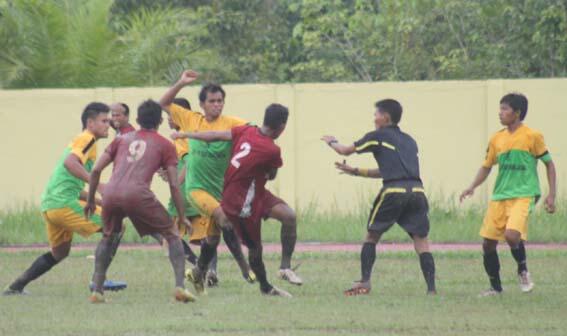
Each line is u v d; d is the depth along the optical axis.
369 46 89.69
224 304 35.81
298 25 91.69
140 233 35.88
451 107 65.25
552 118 64.38
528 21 80.69
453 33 86.50
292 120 66.12
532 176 37.78
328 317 33.09
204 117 40.25
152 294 38.94
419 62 87.00
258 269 37.41
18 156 67.38
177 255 36.03
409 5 88.12
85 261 50.62
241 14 95.25
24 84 76.38
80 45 77.38
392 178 37.72
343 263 49.16
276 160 36.31
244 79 94.06
